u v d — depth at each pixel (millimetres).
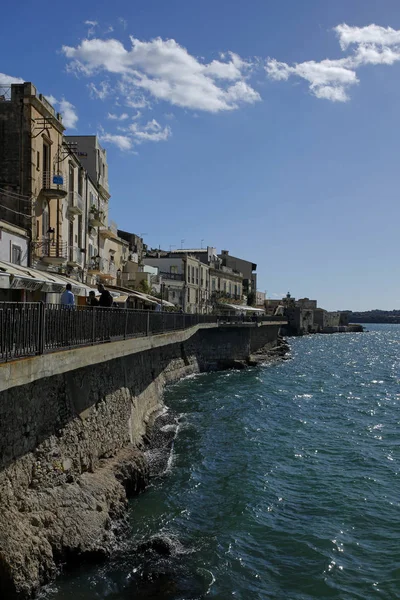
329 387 44219
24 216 26000
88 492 12992
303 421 29594
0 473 9906
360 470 20562
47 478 11781
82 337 13664
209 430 25812
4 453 10062
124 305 33625
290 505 16781
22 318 9938
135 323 19812
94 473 14367
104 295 19391
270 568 12820
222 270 86688
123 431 18109
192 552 13250
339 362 69062
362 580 12414
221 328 54062
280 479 19188
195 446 22469
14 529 10109
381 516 16062
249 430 26422
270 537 14469
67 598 10461
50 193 27547
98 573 11602
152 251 75375
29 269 20141
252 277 111562
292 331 139875
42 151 27797
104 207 44625
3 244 23172
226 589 11758
